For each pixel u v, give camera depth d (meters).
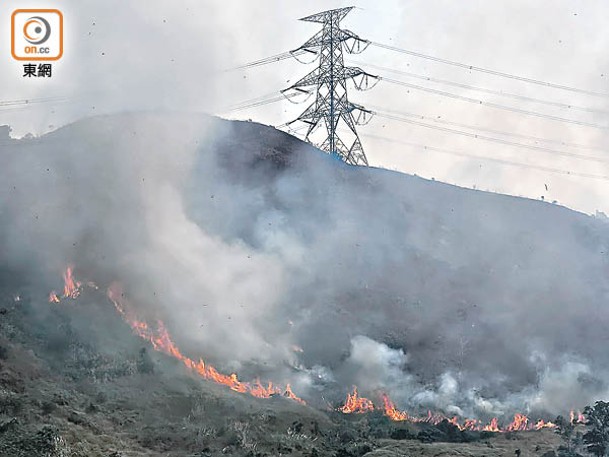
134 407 47.62
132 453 41.62
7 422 40.56
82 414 44.44
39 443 38.69
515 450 47.59
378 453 44.00
